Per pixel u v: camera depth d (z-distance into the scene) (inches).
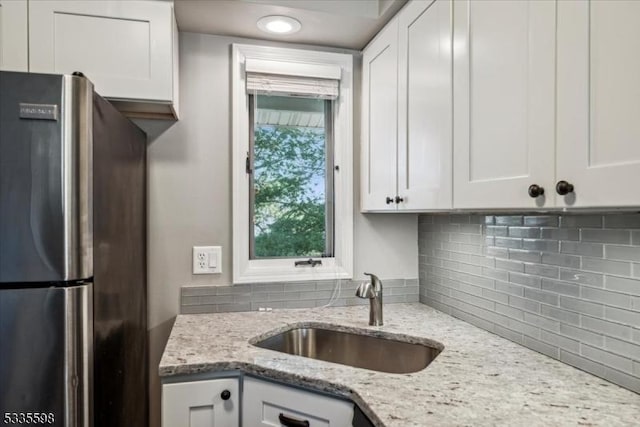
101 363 41.3
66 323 35.8
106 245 43.5
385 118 65.4
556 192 32.2
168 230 69.1
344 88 76.9
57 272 35.6
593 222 42.6
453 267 68.6
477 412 34.9
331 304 75.7
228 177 71.5
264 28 68.0
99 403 40.5
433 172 50.4
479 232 61.6
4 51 51.3
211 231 70.7
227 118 71.4
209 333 58.6
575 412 34.9
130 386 55.2
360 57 77.5
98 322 40.3
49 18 52.9
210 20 65.2
